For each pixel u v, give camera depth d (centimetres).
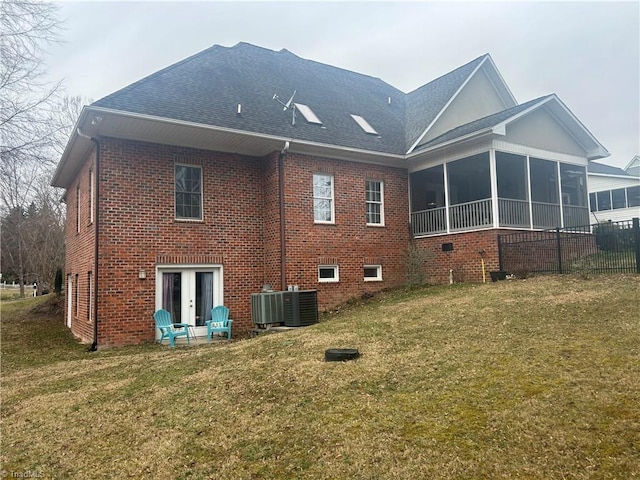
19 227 3186
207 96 1308
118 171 1138
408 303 1121
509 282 1168
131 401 596
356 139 1489
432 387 507
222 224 1288
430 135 1630
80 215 1430
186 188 1256
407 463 362
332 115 1580
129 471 407
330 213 1427
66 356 1026
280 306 1117
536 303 846
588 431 373
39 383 748
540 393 453
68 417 561
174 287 1212
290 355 716
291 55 1930
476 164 1672
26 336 1430
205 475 384
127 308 1122
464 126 1558
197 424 493
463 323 782
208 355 818
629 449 341
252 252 1338
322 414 475
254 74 1609
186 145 1245
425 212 1565
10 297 3612
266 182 1363
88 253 1259
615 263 1179
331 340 785
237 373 657
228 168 1316
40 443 489
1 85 1420
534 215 1502
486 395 466
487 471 337
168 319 1137
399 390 514
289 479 364
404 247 1580
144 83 1236
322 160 1407
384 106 1916
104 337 1091
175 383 652
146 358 873
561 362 529
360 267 1459
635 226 1069
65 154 1314
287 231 1305
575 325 677
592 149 1680
